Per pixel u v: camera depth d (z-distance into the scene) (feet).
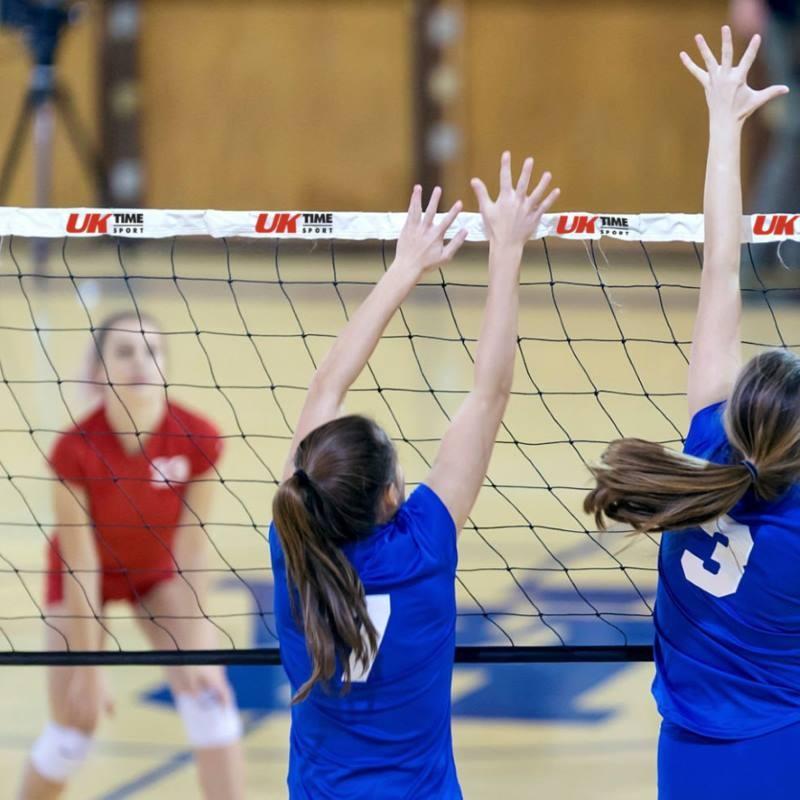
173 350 97.81
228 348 98.73
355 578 24.75
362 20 147.64
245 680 50.16
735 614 26.55
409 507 26.32
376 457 25.40
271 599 55.36
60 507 39.22
